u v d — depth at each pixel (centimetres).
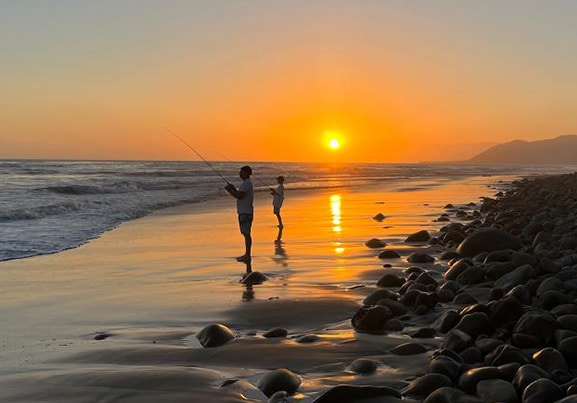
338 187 4319
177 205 2570
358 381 438
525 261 775
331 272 956
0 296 807
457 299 684
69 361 516
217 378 453
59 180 4197
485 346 467
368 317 598
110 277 943
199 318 670
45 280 921
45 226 1670
